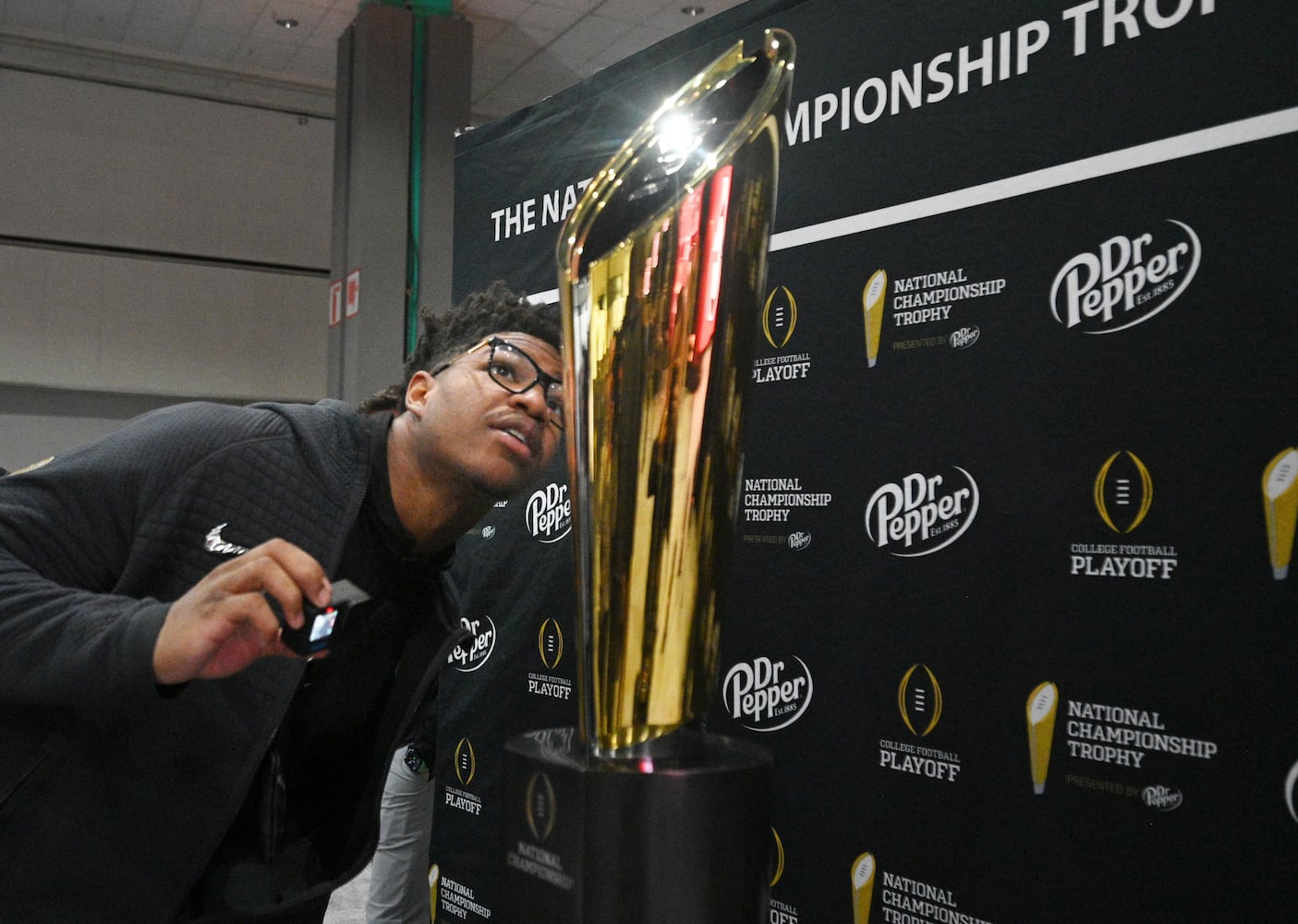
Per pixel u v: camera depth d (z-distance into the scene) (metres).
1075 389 0.80
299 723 0.99
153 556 0.81
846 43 0.98
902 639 0.91
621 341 0.40
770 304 1.05
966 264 0.88
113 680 0.58
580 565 0.42
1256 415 0.70
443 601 1.07
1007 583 0.84
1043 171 0.83
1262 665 0.70
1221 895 0.71
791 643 1.01
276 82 6.87
